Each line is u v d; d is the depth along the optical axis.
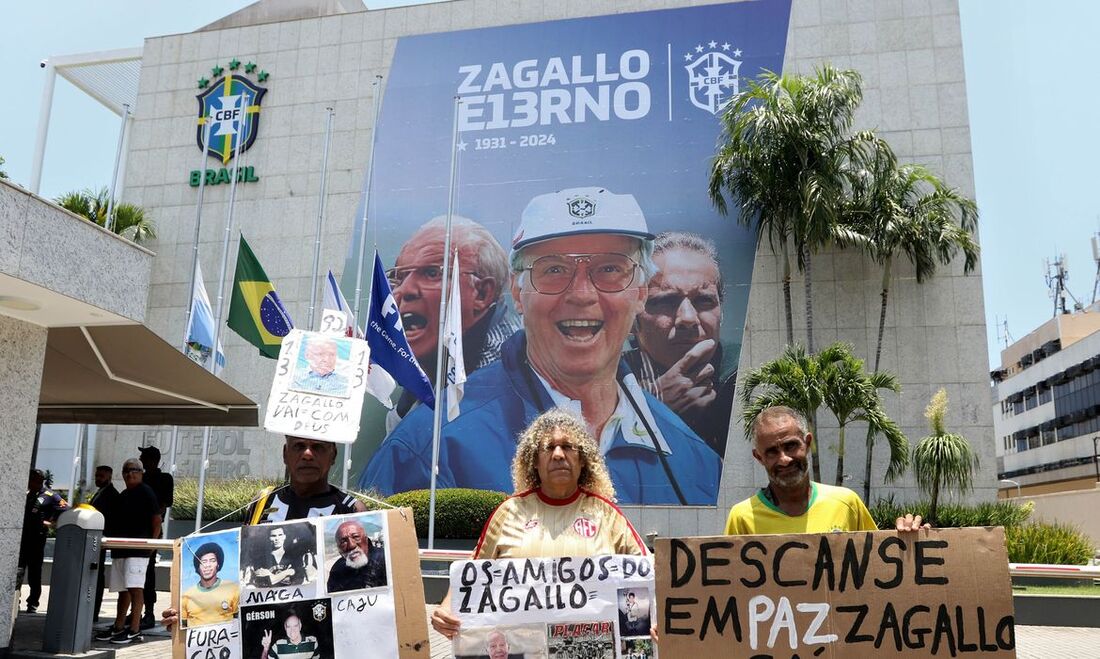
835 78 19.47
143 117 26.59
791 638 3.26
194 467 23.33
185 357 8.70
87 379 9.31
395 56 25.16
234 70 26.27
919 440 20.20
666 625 3.32
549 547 3.57
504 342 22.09
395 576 3.54
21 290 6.75
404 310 22.98
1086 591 13.89
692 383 20.95
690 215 22.00
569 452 3.59
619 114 23.08
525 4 24.62
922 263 19.98
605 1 24.11
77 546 7.64
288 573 3.56
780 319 21.06
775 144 19.17
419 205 23.73
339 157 24.86
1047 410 64.88
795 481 3.65
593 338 21.64
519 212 22.95
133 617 9.11
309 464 3.83
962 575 3.24
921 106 22.08
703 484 20.28
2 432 7.38
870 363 20.75
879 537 3.31
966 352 20.48
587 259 22.17
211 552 3.63
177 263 25.28
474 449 21.47
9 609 7.38
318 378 3.93
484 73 24.27
